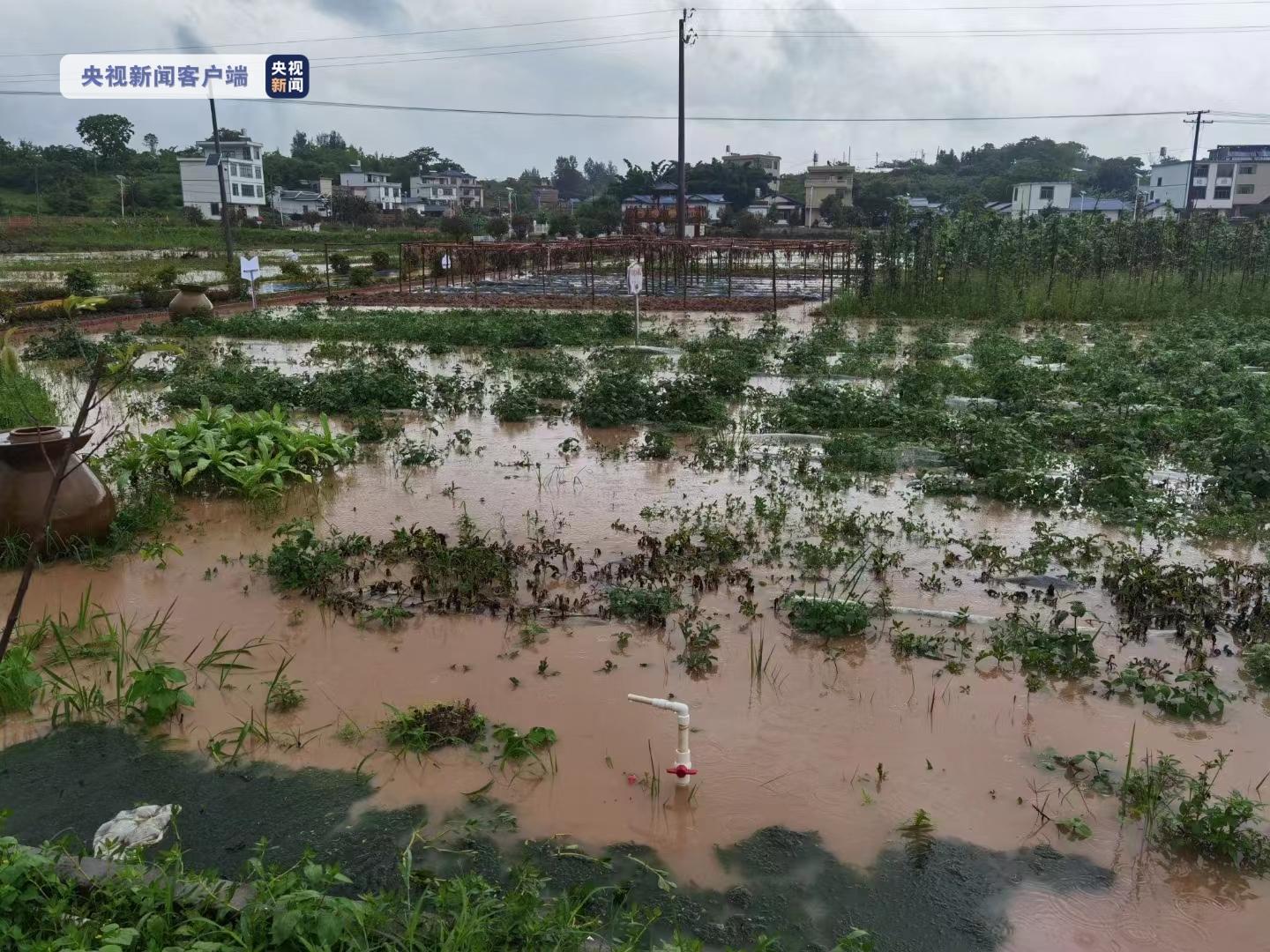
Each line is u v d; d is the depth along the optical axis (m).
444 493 9.63
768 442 11.96
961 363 17.92
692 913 3.92
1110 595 7.23
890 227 29.77
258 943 3.35
